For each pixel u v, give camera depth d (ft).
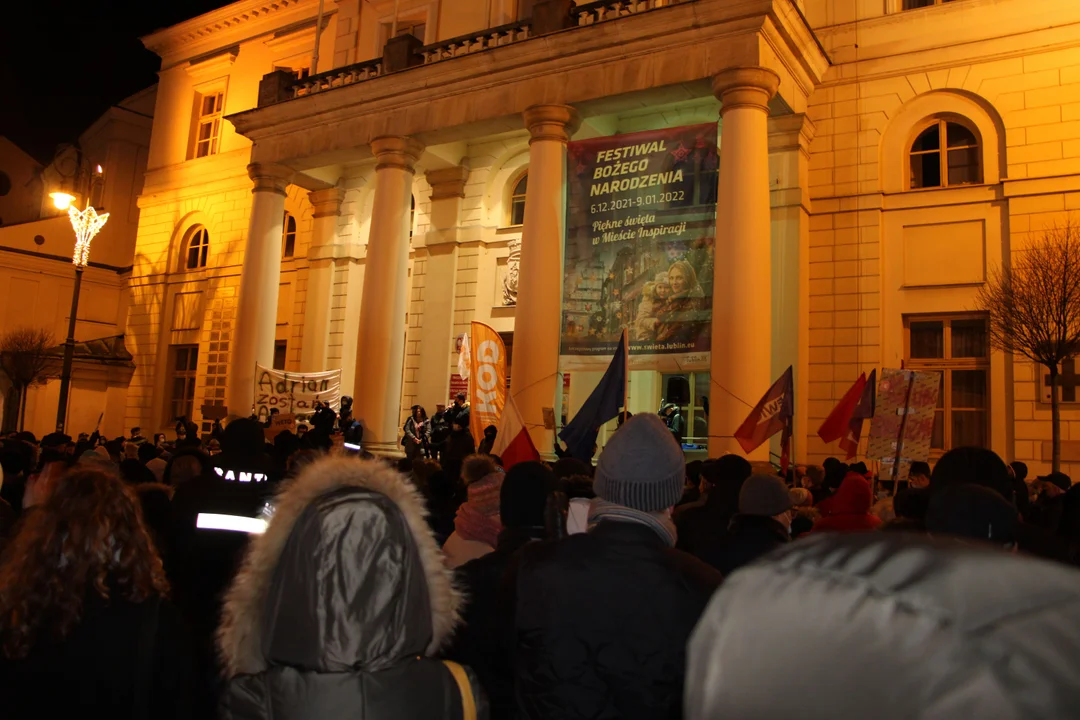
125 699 7.78
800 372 54.19
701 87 49.93
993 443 50.57
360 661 6.21
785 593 2.57
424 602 6.86
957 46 54.44
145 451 33.53
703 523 17.74
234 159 88.89
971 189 53.06
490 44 62.85
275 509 7.00
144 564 8.25
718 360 46.01
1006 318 42.75
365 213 76.69
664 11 48.98
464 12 70.64
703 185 49.37
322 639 6.19
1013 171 51.78
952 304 52.85
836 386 54.80
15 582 7.83
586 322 51.42
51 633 7.64
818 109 57.98
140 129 121.08
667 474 8.86
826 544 2.73
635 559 8.21
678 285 49.19
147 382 91.71
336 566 6.35
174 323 91.20
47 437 33.99
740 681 2.46
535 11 54.70
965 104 54.08
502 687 10.82
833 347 55.26
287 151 67.31
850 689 2.20
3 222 130.62
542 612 8.13
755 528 13.76
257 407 65.26
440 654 7.69
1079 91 50.55
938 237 53.93
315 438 34.81
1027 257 45.44
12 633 7.64
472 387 39.65
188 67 95.45
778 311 55.36
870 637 2.26
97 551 7.95
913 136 55.72
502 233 68.90
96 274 114.32
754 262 45.85
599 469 9.18
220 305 86.84
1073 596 2.27
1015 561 2.43
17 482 22.52
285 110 66.80
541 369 50.90
